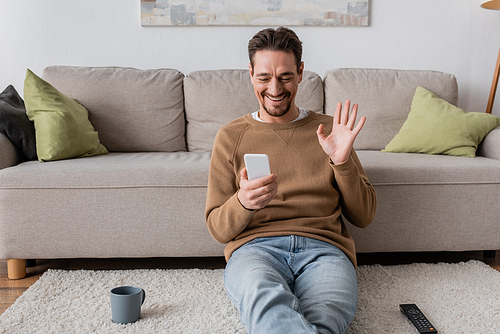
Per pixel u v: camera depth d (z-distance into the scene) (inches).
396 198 63.5
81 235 61.3
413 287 55.9
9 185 59.8
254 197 39.2
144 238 61.7
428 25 100.3
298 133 47.7
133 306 46.6
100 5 95.7
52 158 66.6
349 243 47.5
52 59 96.4
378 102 86.6
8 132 66.4
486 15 100.5
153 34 97.3
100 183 60.5
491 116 77.4
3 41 95.3
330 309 36.3
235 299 38.8
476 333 44.1
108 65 97.6
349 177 43.3
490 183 63.8
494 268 64.9
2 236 60.4
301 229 45.0
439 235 64.4
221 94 85.0
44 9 95.0
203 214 61.8
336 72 89.2
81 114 76.2
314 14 97.5
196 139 85.7
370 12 99.2
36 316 48.2
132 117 83.6
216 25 97.2
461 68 102.0
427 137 77.2
